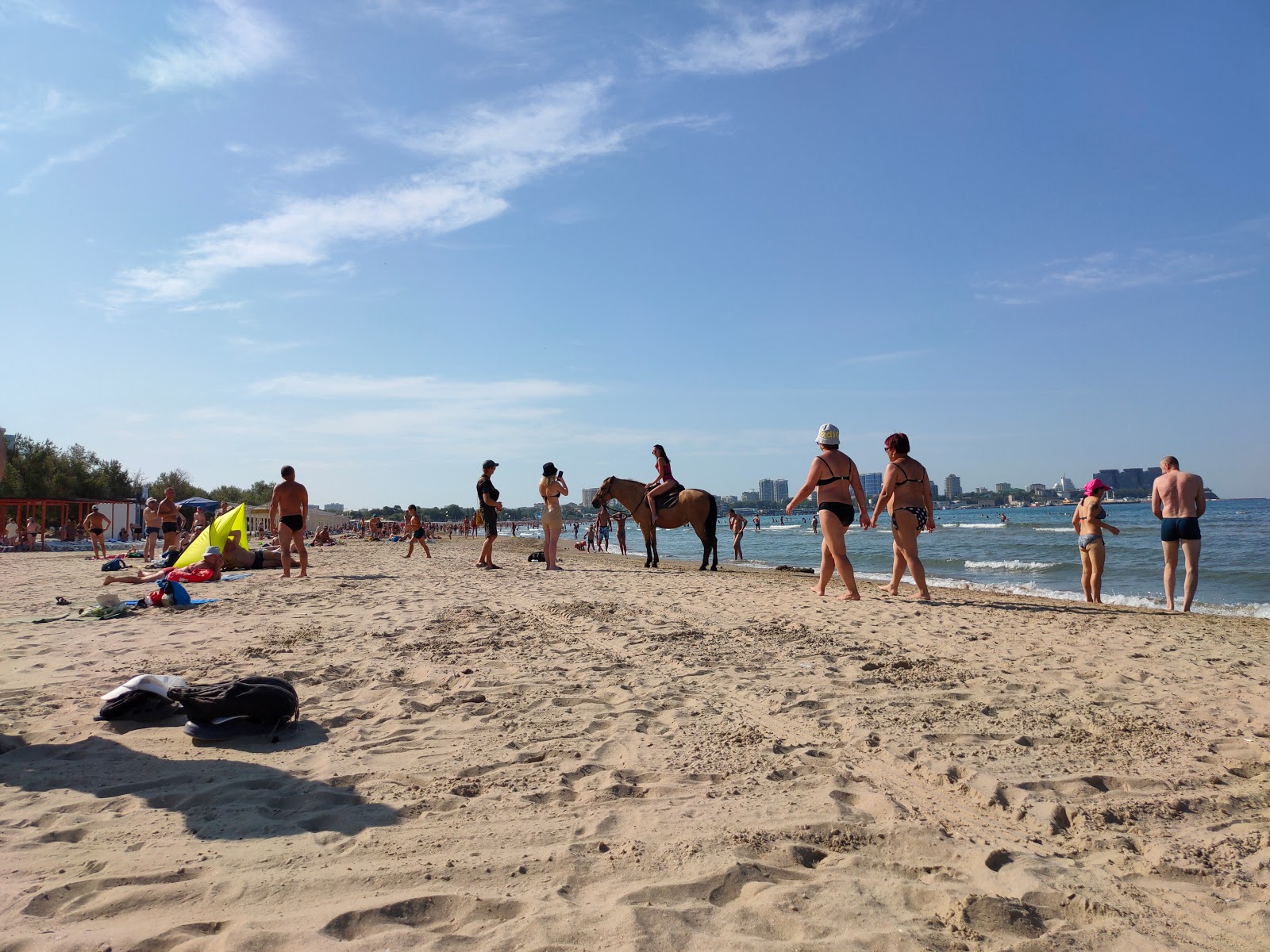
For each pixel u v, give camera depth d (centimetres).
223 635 731
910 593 1155
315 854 275
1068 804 322
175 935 222
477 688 523
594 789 339
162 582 983
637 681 541
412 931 227
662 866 267
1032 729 423
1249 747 392
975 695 496
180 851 277
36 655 643
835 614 870
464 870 264
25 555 2781
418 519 2444
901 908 242
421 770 365
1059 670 571
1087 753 385
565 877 260
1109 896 250
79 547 3659
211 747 400
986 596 1184
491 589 1198
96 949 214
